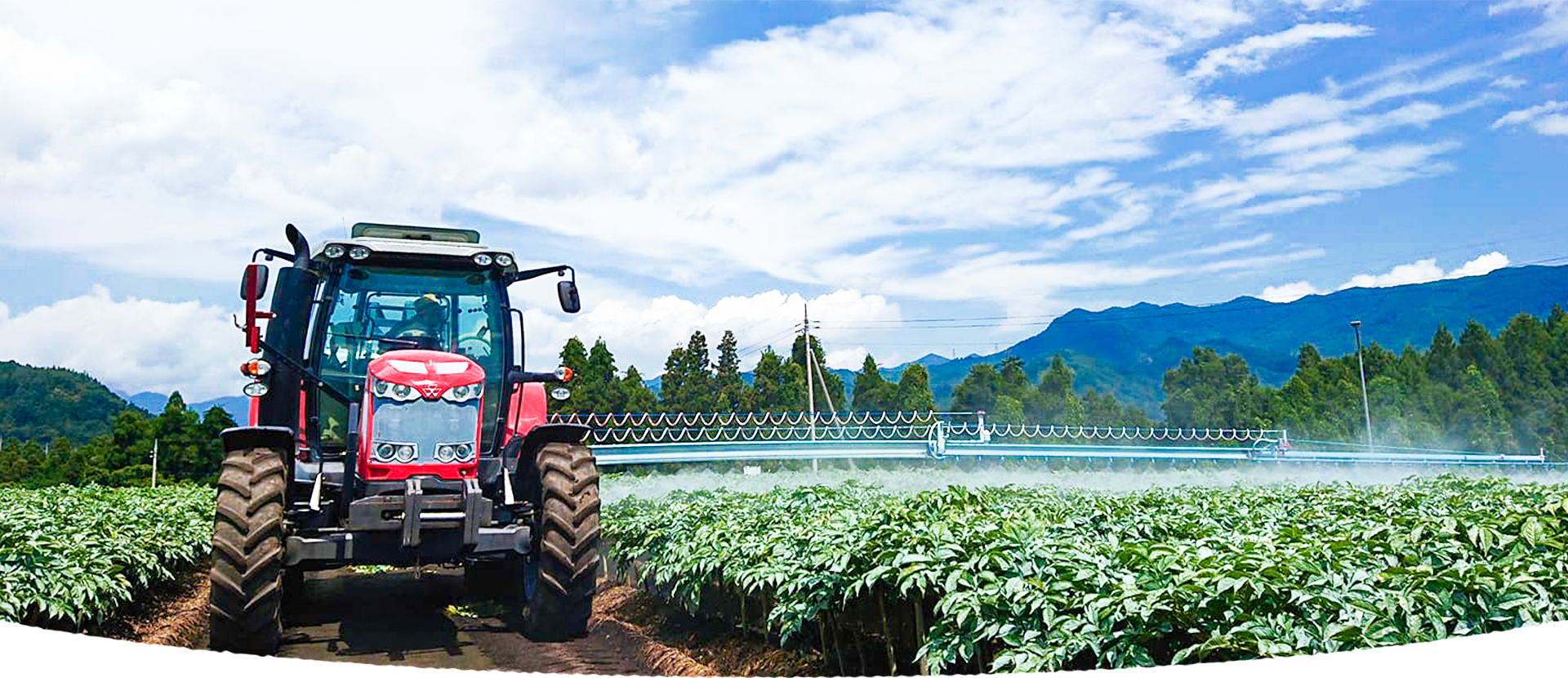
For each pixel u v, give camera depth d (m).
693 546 7.50
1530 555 5.09
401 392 7.64
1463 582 4.13
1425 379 72.50
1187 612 4.20
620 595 9.85
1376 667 3.70
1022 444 29.06
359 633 8.38
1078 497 10.62
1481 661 3.62
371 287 8.53
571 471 7.96
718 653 7.32
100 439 57.06
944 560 5.15
